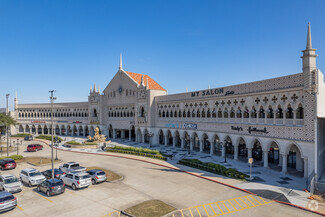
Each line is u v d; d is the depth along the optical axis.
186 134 55.34
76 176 25.31
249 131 36.31
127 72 70.50
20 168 36.22
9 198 19.80
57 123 85.56
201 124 46.72
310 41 26.83
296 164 33.00
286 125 30.34
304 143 27.89
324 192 23.33
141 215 18.30
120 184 27.17
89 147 56.25
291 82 29.55
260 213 18.77
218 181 27.50
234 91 39.00
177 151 49.44
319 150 28.28
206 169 32.91
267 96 33.25
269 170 32.69
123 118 70.38
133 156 45.19
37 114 89.38
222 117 41.81
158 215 18.31
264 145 33.84
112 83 73.44
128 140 68.88
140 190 24.94
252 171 32.16
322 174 29.52
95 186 26.48
